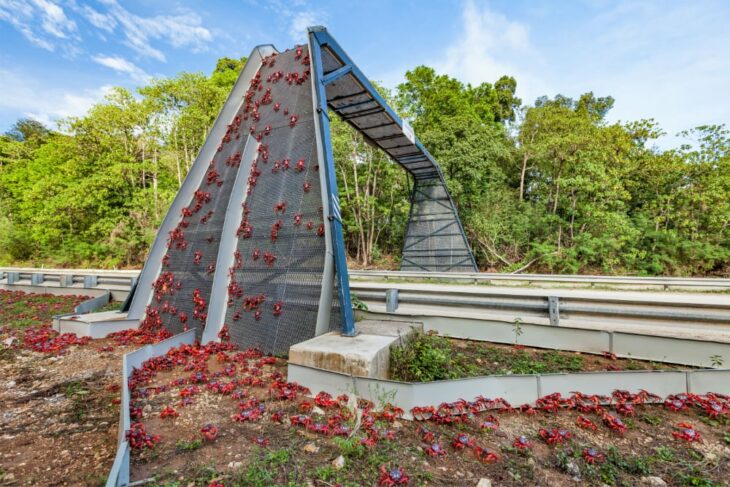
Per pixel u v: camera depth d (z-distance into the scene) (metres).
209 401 3.35
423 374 3.93
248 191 6.00
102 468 2.29
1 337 5.96
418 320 5.68
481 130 20.33
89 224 23.28
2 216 26.06
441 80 24.98
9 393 3.64
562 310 5.11
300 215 5.34
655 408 3.24
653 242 17.23
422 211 16.84
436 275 12.80
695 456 2.50
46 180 22.56
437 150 20.47
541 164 21.72
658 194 18.25
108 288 9.73
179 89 22.69
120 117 22.02
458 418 2.94
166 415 3.00
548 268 18.20
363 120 10.12
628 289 10.49
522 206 21.34
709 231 17.16
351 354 3.53
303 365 3.58
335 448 2.50
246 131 6.69
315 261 5.01
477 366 4.37
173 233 6.56
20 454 2.47
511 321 5.14
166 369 4.25
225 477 2.11
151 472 2.18
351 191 21.89
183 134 23.66
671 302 4.64
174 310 5.91
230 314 5.34
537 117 22.98
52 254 23.08
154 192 22.53
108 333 5.88
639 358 4.39
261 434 2.71
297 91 6.34
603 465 2.36
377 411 3.06
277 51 7.55
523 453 2.51
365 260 21.91
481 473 2.26
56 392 3.66
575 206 18.81
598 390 3.38
